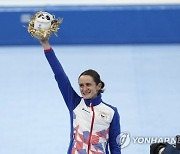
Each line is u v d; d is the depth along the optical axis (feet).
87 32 119.44
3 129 76.18
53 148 69.97
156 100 87.71
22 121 79.25
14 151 68.95
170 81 97.19
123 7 118.62
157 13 118.73
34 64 107.65
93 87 43.34
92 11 118.42
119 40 119.96
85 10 118.21
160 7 118.52
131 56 111.96
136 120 79.10
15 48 118.01
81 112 43.96
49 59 44.39
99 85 43.96
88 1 123.34
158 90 92.58
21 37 119.55
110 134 44.45
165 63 107.34
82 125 43.62
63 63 107.45
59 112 82.94
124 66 105.70
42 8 117.50
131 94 90.63
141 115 81.15
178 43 120.26
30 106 85.46
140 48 117.29
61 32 119.14
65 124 78.18
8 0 122.83
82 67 105.19
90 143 43.32
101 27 119.14
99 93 44.29
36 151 69.00
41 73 102.37
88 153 43.32
